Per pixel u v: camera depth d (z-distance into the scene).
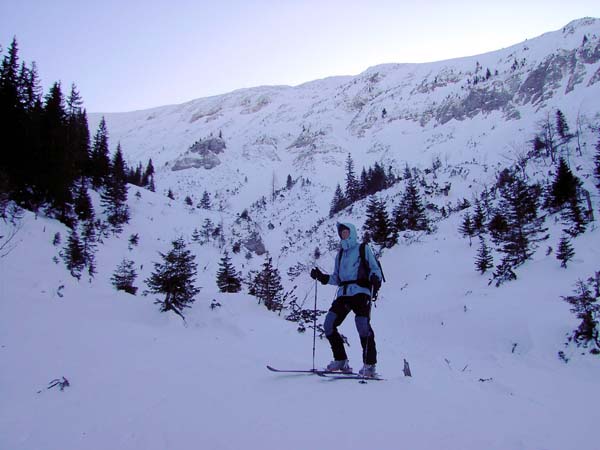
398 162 116.38
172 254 13.05
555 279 21.23
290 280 42.44
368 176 85.81
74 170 39.06
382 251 37.91
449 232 37.97
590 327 14.35
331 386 3.50
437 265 30.45
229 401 3.22
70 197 36.03
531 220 32.28
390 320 22.55
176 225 54.09
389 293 27.92
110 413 3.27
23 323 6.82
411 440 2.27
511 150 78.38
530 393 9.47
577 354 13.85
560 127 66.31
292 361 6.51
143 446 2.45
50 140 33.16
